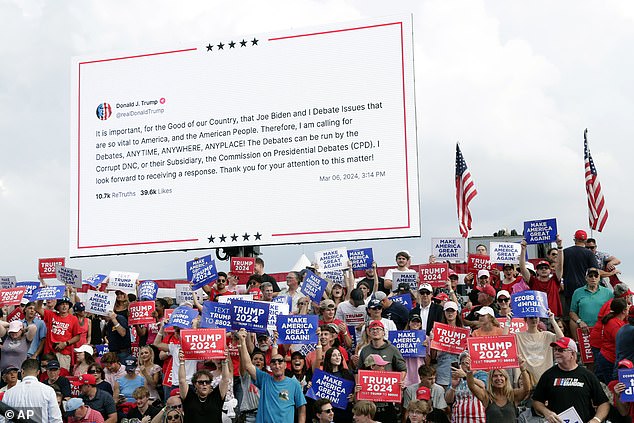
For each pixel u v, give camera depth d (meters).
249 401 15.27
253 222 22.91
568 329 18.34
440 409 14.12
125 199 23.83
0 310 20.67
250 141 23.22
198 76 23.78
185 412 13.67
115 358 17.38
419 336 15.58
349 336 17.25
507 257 19.45
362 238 22.17
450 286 18.89
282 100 23.12
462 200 24.12
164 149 23.75
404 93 22.42
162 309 20.12
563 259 18.69
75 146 24.38
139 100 24.09
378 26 22.75
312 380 14.56
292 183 22.78
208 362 16.05
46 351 18.80
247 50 23.53
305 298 17.83
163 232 23.47
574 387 12.57
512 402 13.16
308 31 23.17
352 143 22.56
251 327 14.89
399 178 22.16
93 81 24.45
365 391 14.12
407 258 19.80
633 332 14.48
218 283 20.19
